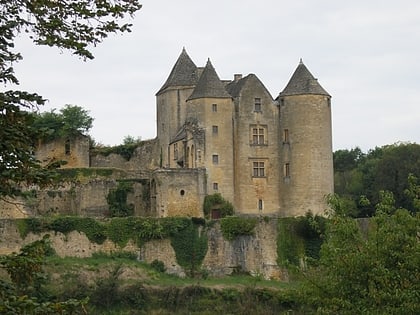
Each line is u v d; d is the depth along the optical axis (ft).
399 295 116.78
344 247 128.57
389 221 129.29
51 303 67.00
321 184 293.84
